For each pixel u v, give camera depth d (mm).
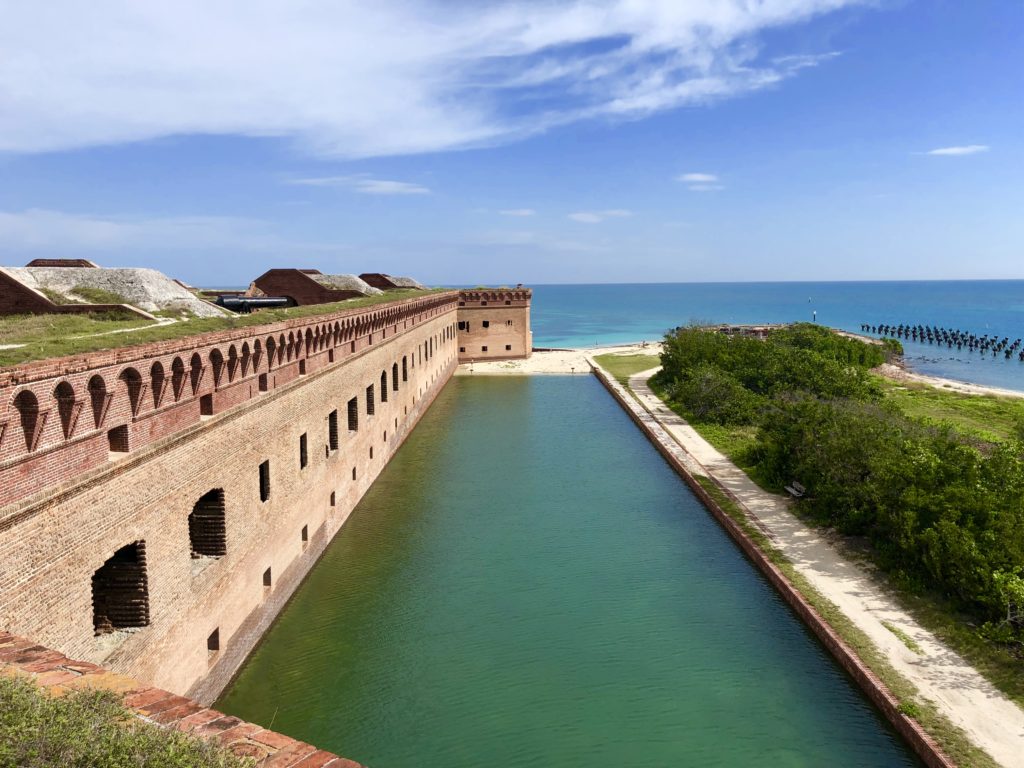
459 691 15289
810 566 20438
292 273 43031
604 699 15055
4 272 20812
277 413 18094
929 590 18312
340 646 17062
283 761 5773
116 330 15664
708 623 18266
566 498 28828
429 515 26594
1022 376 79812
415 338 43188
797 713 14492
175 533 12820
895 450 22953
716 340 55875
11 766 5184
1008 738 12555
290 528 19297
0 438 8516
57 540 9594
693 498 28797
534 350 86000
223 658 14938
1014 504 18484
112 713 6109
